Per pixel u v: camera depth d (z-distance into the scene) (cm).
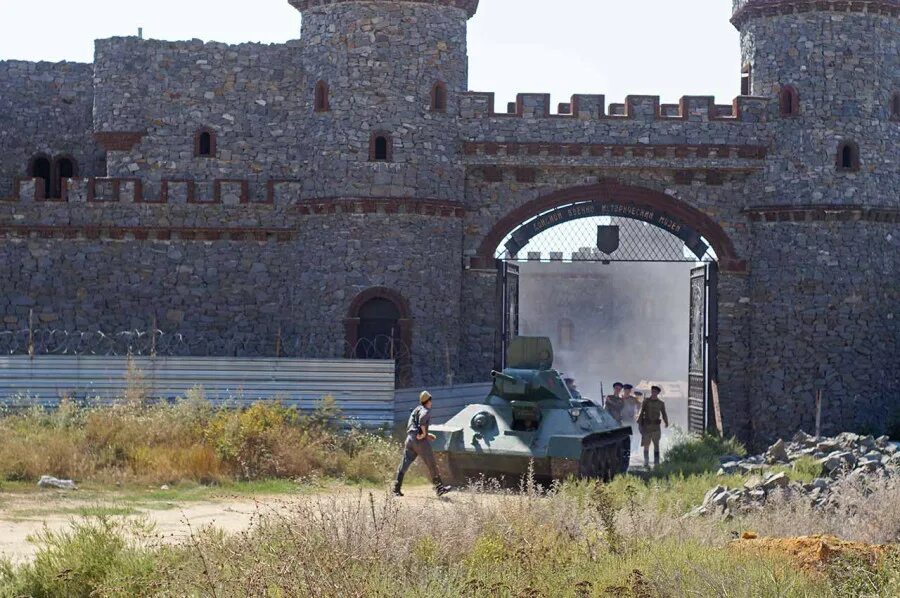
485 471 5819
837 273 8725
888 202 8869
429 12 8612
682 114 8781
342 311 8406
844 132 8800
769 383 8744
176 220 8712
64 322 8669
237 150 8962
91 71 9762
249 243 8750
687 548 3269
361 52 8525
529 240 8888
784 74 8850
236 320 8694
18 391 6750
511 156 8694
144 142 8950
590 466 5922
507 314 8888
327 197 8494
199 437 5825
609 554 3278
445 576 2909
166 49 8994
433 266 8519
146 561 3106
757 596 2753
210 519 4247
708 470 6144
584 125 8738
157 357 6850
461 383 8706
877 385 8769
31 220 8700
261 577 2739
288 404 6862
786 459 5978
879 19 8925
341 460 5972
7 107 9688
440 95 8619
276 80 8981
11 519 4091
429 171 8525
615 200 8894
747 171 8875
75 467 5209
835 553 3145
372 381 6919
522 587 2842
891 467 5197
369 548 3072
